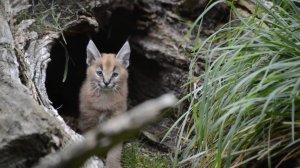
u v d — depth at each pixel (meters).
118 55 9.67
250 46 6.00
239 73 6.10
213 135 6.31
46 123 4.84
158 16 9.78
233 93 5.61
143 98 10.44
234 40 6.55
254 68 6.12
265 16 6.50
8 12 8.13
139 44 10.11
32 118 4.86
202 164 6.25
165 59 9.45
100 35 10.80
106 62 9.38
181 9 9.52
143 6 9.91
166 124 8.98
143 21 10.01
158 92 9.98
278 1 7.02
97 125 9.39
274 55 6.08
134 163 8.27
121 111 9.43
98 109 9.29
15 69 6.38
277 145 5.80
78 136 5.78
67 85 10.71
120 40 10.77
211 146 6.33
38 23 8.48
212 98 6.17
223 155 6.11
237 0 8.79
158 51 9.52
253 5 8.63
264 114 5.70
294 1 6.95
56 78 10.52
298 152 5.80
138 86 10.45
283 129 5.93
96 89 9.26
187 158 6.28
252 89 5.84
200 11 9.35
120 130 2.25
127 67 10.16
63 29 8.72
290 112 5.74
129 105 10.60
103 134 2.27
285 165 5.96
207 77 6.06
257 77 6.07
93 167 5.33
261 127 5.89
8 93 5.29
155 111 2.30
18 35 7.95
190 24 9.40
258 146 5.85
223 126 5.81
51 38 8.27
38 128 4.70
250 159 5.75
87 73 9.52
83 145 2.29
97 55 9.60
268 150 5.52
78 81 10.80
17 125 4.71
